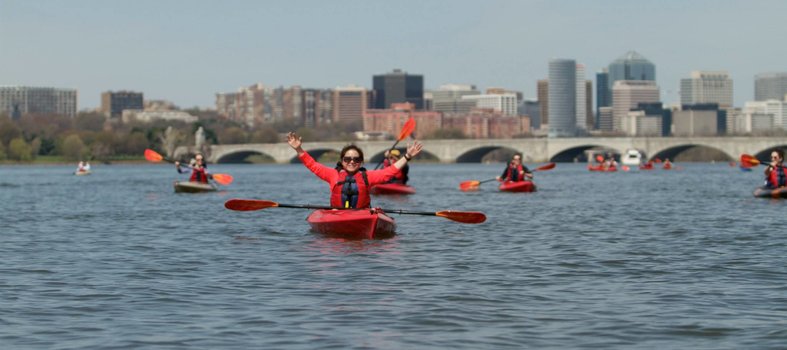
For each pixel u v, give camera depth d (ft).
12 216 170.30
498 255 101.96
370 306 70.38
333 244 112.27
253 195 265.54
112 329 62.34
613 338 59.82
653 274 87.20
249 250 106.22
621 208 189.57
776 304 70.69
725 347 57.21
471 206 197.57
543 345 58.08
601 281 82.99
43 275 86.63
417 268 91.04
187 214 169.99
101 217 165.27
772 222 147.43
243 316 66.59
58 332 61.41
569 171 654.94
